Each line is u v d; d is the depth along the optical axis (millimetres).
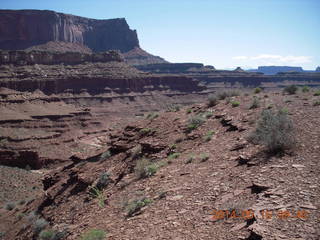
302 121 14445
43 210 20703
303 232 5660
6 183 53469
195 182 10789
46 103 143250
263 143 11539
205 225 7340
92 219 12602
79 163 24891
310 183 7828
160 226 8172
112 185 16562
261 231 5914
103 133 130375
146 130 22594
